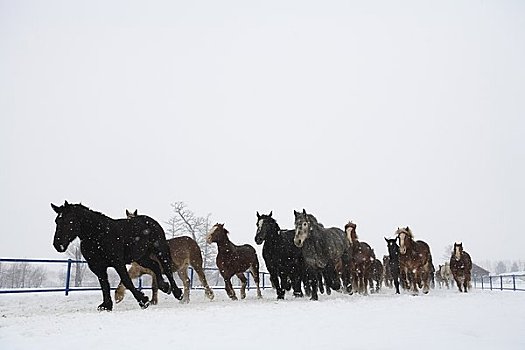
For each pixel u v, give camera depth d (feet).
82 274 165.07
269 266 48.60
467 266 66.49
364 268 56.49
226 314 29.01
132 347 18.40
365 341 19.27
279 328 22.95
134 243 38.47
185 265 46.68
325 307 34.01
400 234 55.16
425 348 17.79
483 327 23.22
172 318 27.09
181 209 150.20
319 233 46.50
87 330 22.91
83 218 35.24
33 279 170.40
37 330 23.09
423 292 59.26
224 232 48.62
